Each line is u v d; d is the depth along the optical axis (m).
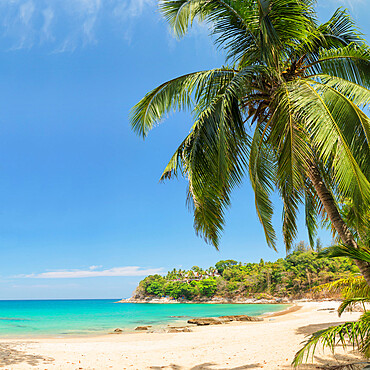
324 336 4.40
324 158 4.67
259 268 138.88
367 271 5.09
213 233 6.51
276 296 111.38
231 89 5.74
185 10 6.90
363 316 4.37
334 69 6.74
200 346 11.95
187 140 6.66
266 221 6.76
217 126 5.93
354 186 4.19
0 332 24.91
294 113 5.23
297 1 6.29
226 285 136.88
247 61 7.02
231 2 6.86
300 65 6.99
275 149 6.92
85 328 28.31
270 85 6.55
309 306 47.16
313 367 6.95
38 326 31.16
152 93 7.34
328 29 7.18
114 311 72.81
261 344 11.08
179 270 194.62
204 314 51.44
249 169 6.72
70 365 8.79
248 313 48.22
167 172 7.32
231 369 7.74
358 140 4.69
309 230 8.26
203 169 6.25
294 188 5.10
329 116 4.70
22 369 8.16
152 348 12.09
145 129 7.71
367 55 6.32
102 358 9.83
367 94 5.27
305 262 106.06
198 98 7.09
